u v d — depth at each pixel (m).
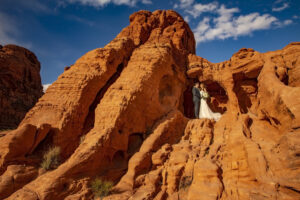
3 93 27.36
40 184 8.88
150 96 14.55
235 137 10.84
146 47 17.19
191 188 9.58
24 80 32.16
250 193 8.28
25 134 10.89
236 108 14.88
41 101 13.98
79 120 13.62
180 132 14.89
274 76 12.29
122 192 9.59
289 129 9.22
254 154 9.37
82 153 10.23
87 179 9.77
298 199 7.22
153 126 14.27
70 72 15.18
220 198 8.76
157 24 22.92
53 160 11.27
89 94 14.53
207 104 19.83
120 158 12.21
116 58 16.44
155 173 10.77
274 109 10.77
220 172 9.87
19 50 32.56
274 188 7.93
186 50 22.02
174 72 18.14
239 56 16.39
